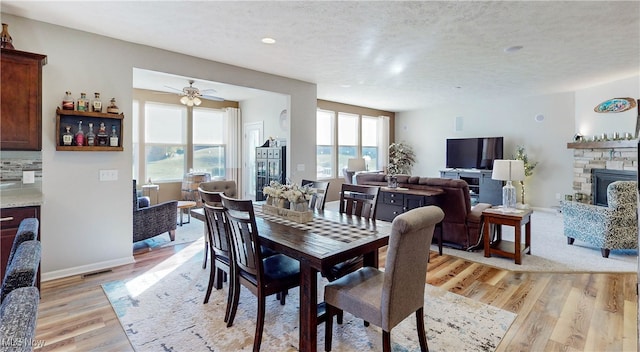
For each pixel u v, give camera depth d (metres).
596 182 5.89
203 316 2.47
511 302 2.73
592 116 6.03
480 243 4.11
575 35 3.43
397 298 1.73
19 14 2.88
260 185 6.36
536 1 2.67
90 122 3.33
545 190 6.91
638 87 5.19
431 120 8.71
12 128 2.74
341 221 2.64
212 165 7.31
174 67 3.91
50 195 3.13
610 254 3.96
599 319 2.44
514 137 7.28
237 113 7.51
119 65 3.49
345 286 1.97
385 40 3.56
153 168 6.45
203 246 4.24
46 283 3.05
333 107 7.91
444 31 3.31
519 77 5.29
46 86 3.08
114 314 2.50
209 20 3.02
